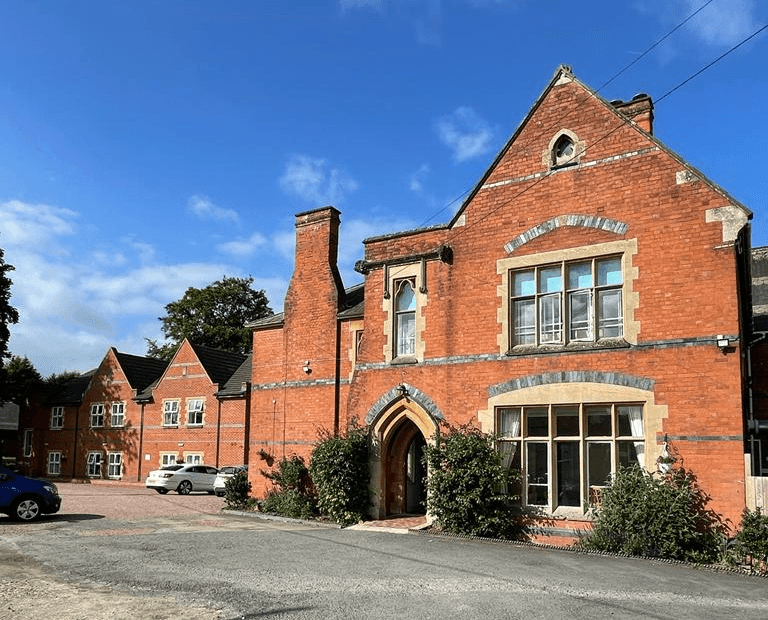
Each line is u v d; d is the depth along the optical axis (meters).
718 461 13.73
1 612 8.55
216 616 8.37
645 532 13.52
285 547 13.95
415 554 13.14
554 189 16.81
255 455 23.38
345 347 21.80
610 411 15.29
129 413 43.28
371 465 19.12
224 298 61.84
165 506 24.48
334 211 23.19
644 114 18.47
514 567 11.90
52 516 19.83
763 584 11.12
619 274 15.73
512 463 16.50
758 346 19.67
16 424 58.03
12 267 40.69
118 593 9.63
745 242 15.46
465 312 17.75
